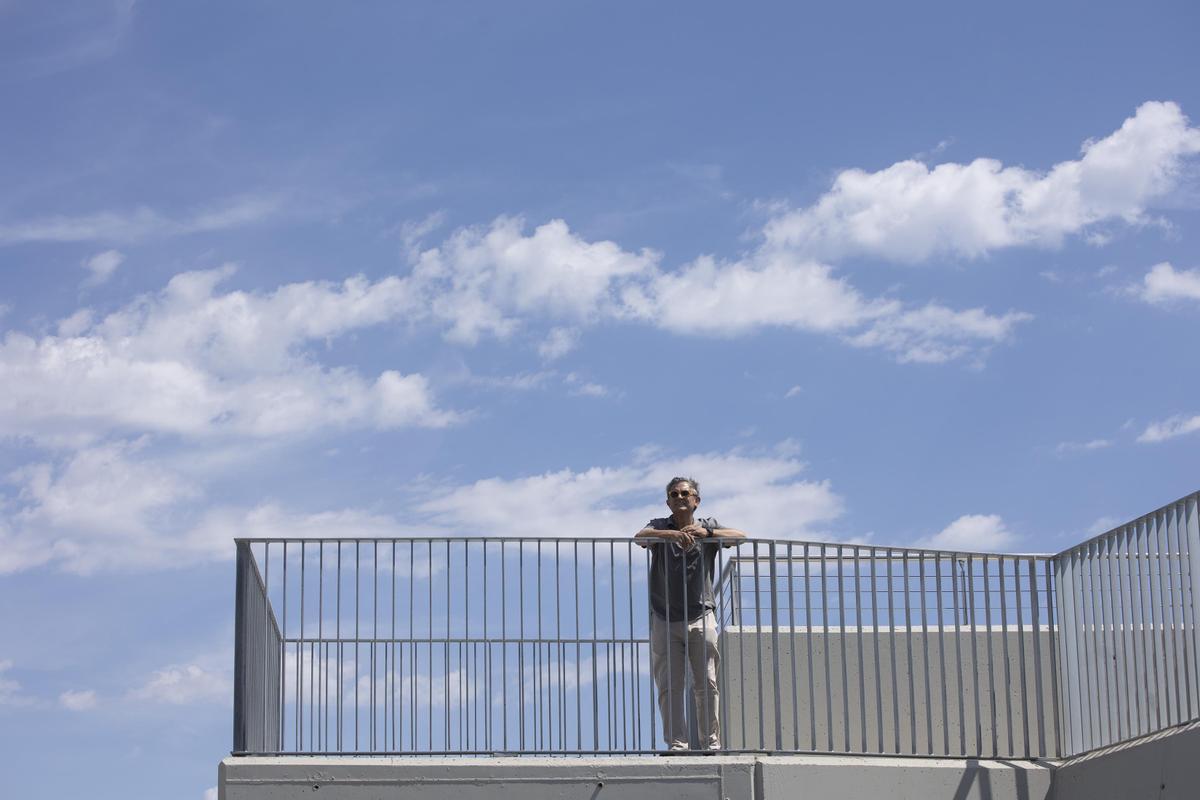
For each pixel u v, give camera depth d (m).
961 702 13.37
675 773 12.30
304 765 12.20
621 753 12.59
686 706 12.64
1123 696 12.85
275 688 13.24
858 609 13.12
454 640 12.78
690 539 12.89
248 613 12.60
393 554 12.91
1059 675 14.15
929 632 14.60
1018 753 14.41
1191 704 11.82
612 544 13.03
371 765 12.24
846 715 12.87
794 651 12.85
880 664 14.48
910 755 13.04
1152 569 12.48
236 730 12.31
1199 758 11.43
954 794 12.98
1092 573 13.49
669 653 12.75
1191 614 11.90
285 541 12.88
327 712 12.57
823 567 13.05
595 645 12.87
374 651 12.73
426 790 12.20
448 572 12.88
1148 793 12.04
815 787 12.45
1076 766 13.01
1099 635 13.32
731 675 14.52
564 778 12.25
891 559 13.59
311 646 12.75
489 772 12.25
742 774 12.30
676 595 12.95
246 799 12.14
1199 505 11.87
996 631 14.64
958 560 13.71
